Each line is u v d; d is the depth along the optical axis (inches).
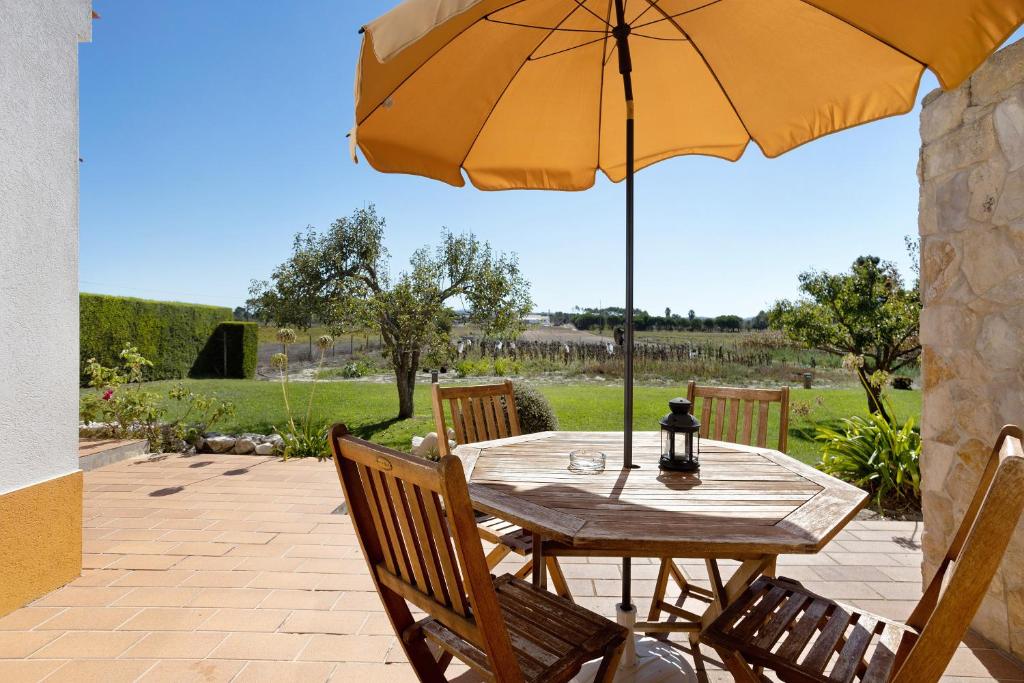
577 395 353.7
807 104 84.4
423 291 289.4
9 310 92.4
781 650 53.1
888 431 167.5
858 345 280.2
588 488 65.5
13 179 92.4
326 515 143.8
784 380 424.2
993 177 80.0
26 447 95.8
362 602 97.0
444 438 100.5
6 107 90.7
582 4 78.3
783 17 74.8
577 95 95.4
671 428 72.4
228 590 101.1
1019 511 36.5
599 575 110.5
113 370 229.8
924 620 57.1
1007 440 48.7
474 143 94.0
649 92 96.5
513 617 57.7
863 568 112.3
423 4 45.7
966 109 85.1
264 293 299.1
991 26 55.1
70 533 103.7
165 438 227.8
